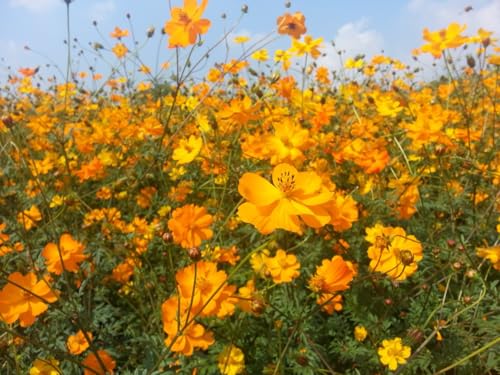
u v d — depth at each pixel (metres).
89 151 1.07
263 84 1.05
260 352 0.58
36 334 0.58
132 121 1.27
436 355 0.57
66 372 0.54
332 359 0.62
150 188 0.94
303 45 1.00
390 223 0.82
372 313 0.66
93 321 0.64
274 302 0.61
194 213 0.48
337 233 0.71
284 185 0.39
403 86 1.72
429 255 0.73
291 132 0.63
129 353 0.64
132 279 0.79
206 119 0.93
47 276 0.54
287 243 0.63
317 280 0.46
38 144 1.22
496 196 0.79
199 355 0.54
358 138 0.95
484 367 0.57
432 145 0.90
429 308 0.65
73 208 0.83
